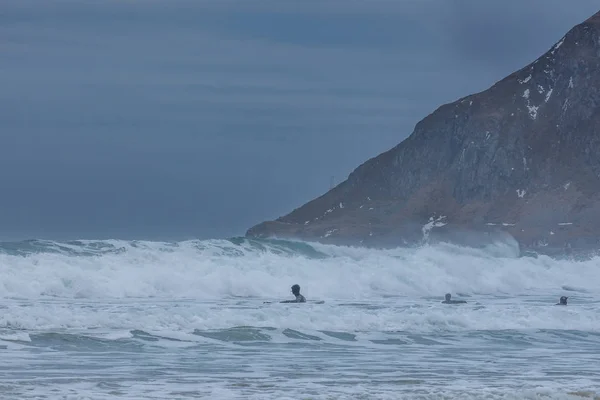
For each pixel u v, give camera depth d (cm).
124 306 12206
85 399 6425
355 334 10262
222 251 19350
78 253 17162
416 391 7012
